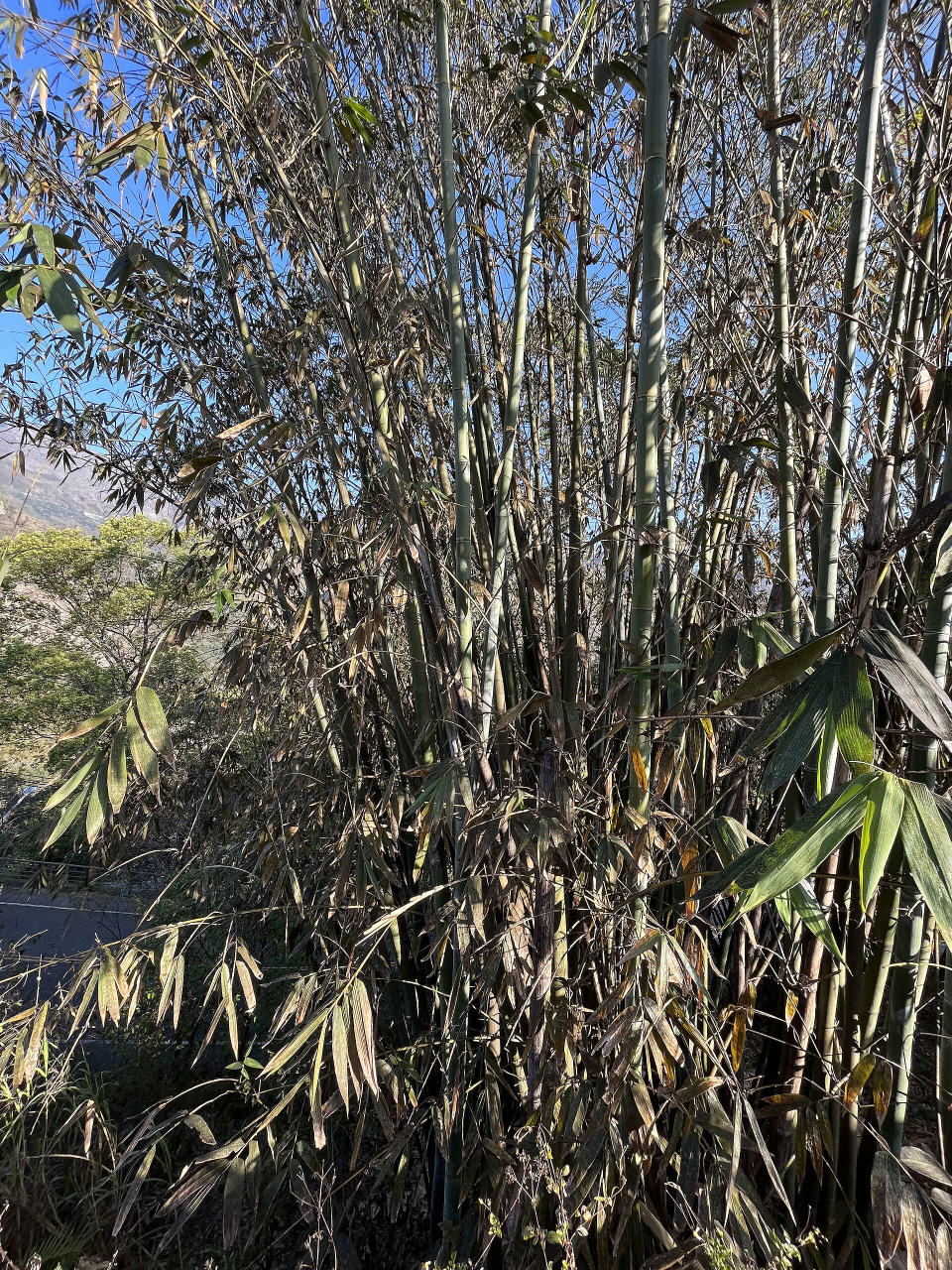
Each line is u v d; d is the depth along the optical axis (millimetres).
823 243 1854
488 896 1564
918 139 1512
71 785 1327
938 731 771
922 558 1444
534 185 1539
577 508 1900
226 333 2184
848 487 1526
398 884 1818
